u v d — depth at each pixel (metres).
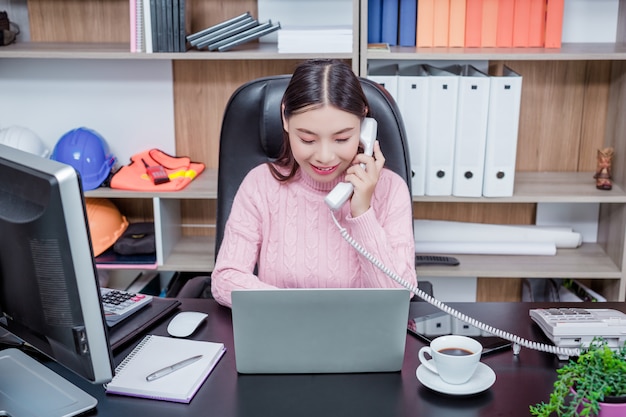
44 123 2.64
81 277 0.94
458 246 2.59
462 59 2.32
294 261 1.56
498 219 2.74
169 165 2.54
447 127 2.31
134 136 2.65
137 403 1.12
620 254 2.46
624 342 1.21
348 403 1.11
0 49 2.36
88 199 2.55
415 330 1.34
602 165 2.45
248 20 2.28
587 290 2.55
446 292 2.82
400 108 2.30
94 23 2.56
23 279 1.01
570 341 1.24
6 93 2.62
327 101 1.30
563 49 2.35
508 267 2.48
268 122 1.68
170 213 2.57
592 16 2.52
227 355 1.26
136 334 1.32
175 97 2.62
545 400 1.12
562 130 2.64
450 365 1.11
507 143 2.31
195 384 1.15
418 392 1.14
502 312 1.42
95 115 2.63
